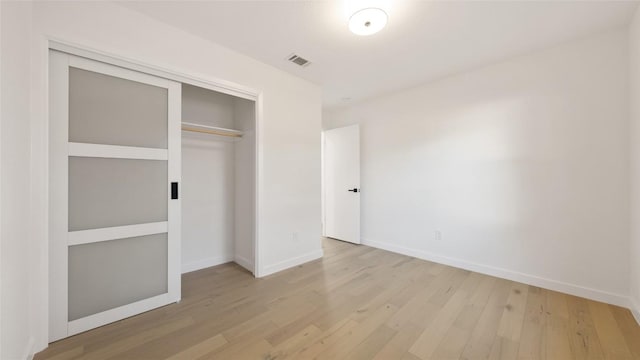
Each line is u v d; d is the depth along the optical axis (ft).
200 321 5.93
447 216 9.86
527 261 8.04
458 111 9.53
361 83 10.43
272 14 6.08
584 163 7.10
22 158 4.28
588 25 6.46
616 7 5.76
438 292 7.47
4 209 3.60
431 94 10.30
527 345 5.07
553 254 7.58
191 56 6.86
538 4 5.66
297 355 4.80
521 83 8.11
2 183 3.55
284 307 6.59
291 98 9.52
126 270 6.07
